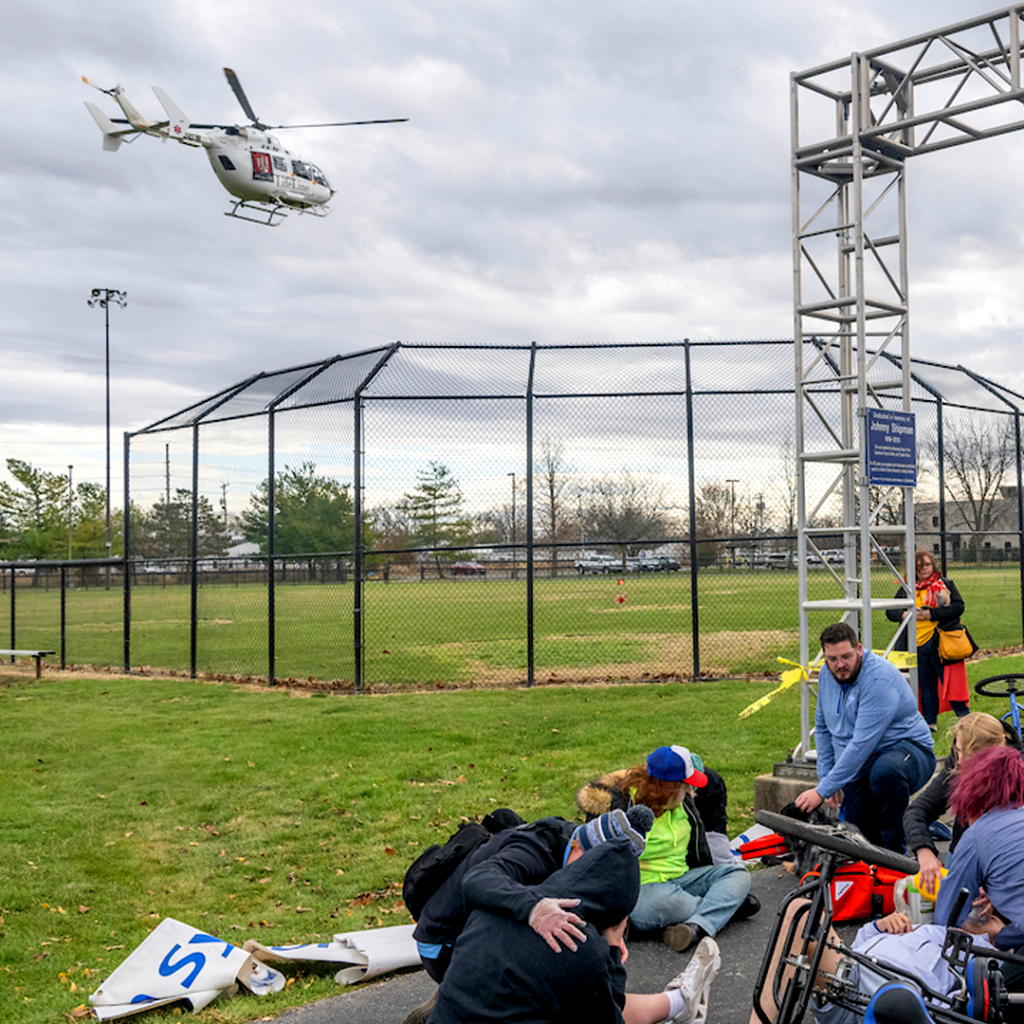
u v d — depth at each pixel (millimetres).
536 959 2643
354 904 5652
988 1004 2734
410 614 24562
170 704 12203
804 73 7500
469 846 3414
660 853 4793
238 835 6945
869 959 3006
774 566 13227
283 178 36188
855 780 5328
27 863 6445
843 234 7852
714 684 12203
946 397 14781
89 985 4617
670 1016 3547
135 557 16266
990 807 3400
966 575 17141
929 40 7234
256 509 13914
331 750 9094
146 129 34750
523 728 9742
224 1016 4156
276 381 14164
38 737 10312
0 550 72938
